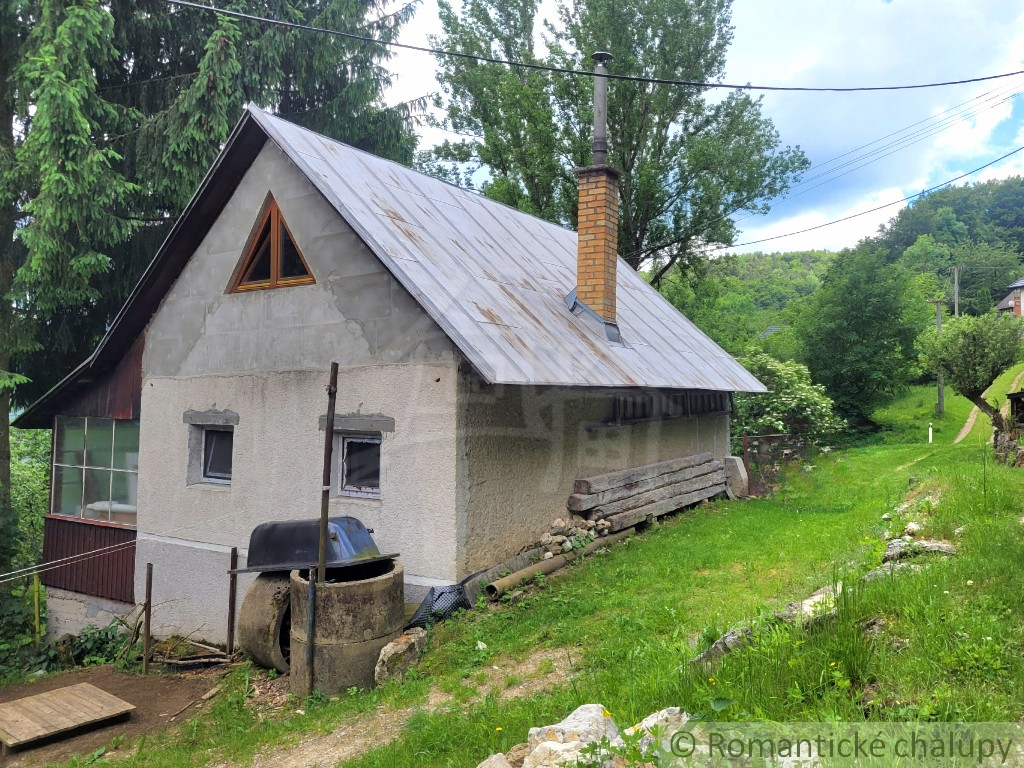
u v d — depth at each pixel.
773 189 26.66
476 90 27.73
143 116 14.37
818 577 6.61
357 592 6.33
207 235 9.44
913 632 3.96
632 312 12.95
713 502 13.02
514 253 10.84
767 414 19.50
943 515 7.11
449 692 5.58
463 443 7.41
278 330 8.75
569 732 3.44
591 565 8.50
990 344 15.47
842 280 32.94
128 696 7.59
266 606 7.14
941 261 63.12
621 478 10.16
